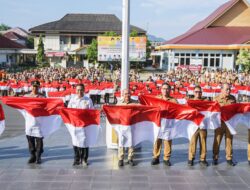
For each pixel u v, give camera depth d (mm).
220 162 8898
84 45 68250
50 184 7184
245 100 23469
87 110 8281
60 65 64062
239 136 12320
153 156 9062
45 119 8523
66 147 10180
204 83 24969
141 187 7078
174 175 7816
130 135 8367
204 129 8492
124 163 8617
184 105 8398
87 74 31203
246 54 40562
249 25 54312
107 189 6953
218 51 48031
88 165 8438
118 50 34375
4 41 58688
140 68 56812
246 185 7297
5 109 19375
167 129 8461
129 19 9305
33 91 8773
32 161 8594
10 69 51719
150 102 8648
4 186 7059
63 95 18000
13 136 11867
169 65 51062
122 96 9289
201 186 7195
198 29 55312
